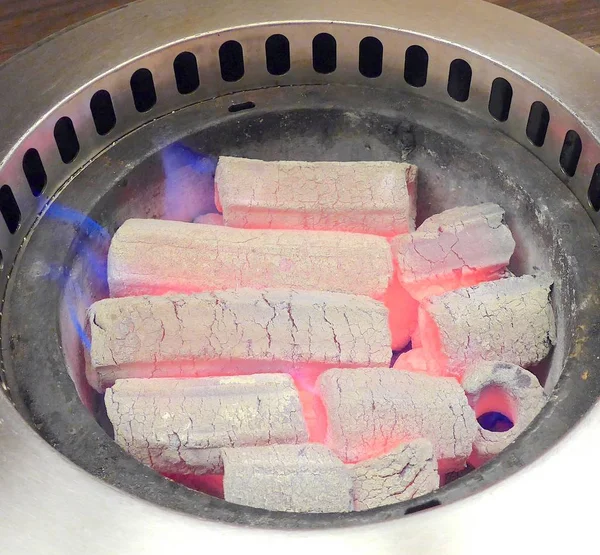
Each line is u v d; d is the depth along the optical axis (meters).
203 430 0.41
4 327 0.43
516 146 0.49
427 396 0.42
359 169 0.50
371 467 0.41
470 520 0.34
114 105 0.49
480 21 0.49
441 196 0.53
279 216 0.49
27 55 0.49
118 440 0.41
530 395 0.44
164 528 0.34
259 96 0.52
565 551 0.34
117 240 0.47
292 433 0.41
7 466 0.36
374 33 0.50
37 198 0.47
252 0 0.51
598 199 0.46
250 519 0.36
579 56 0.48
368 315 0.44
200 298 0.44
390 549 0.33
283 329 0.44
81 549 0.34
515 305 0.45
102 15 0.51
